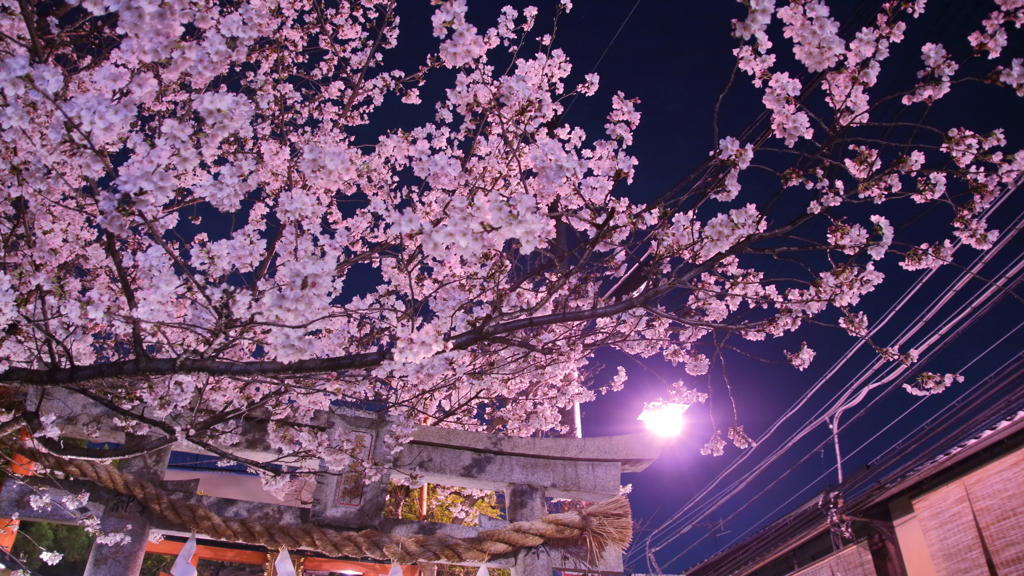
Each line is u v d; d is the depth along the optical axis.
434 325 4.40
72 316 4.06
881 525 10.98
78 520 6.12
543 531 6.93
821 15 3.74
